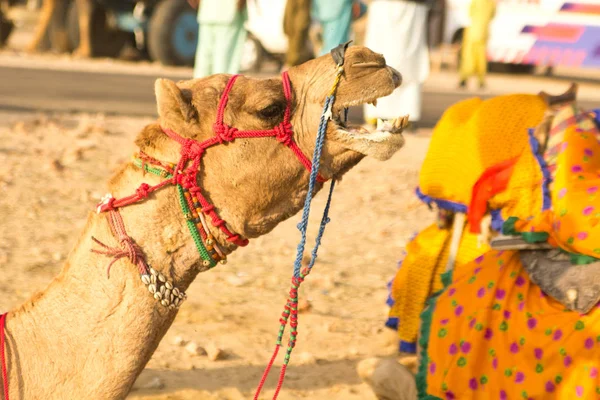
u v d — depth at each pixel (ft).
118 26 85.25
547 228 15.25
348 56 13.37
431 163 19.85
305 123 13.26
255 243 32.12
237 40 50.67
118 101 60.23
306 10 55.98
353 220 35.73
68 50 91.71
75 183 38.29
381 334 24.31
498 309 15.46
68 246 30.40
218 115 13.02
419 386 16.14
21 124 48.49
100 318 13.00
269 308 25.99
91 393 12.98
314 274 29.07
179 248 13.14
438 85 86.07
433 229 20.77
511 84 92.84
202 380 21.03
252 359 22.45
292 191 13.43
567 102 18.92
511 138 18.81
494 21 92.58
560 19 89.56
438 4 99.40
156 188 12.99
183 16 82.94
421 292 20.34
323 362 22.54
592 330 14.19
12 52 91.15
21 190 36.52
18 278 26.86
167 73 79.56
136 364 13.10
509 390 14.83
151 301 13.06
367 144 13.14
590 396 13.93
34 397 12.98
